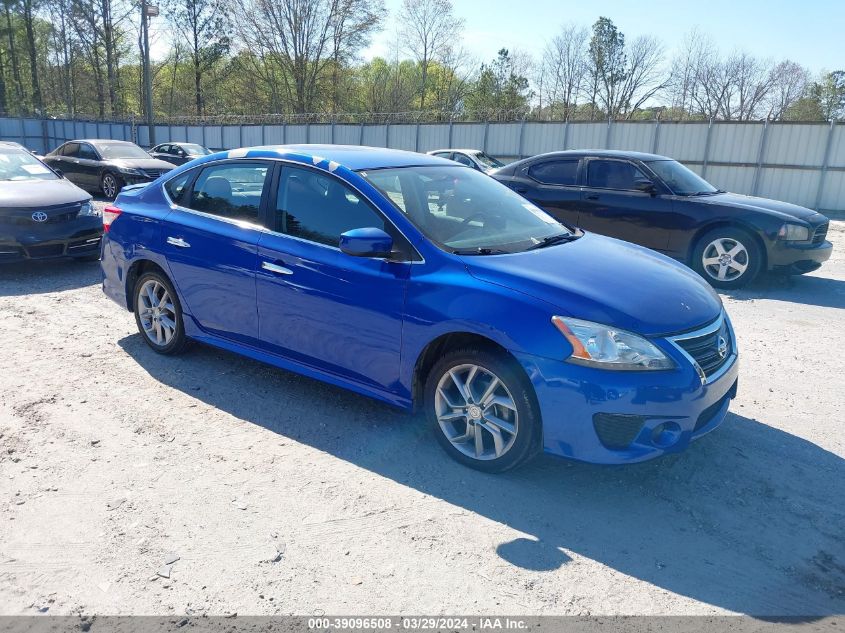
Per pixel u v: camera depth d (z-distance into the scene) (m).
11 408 4.19
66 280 7.86
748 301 7.59
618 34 54.53
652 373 3.05
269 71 58.25
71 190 8.39
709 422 3.44
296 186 4.15
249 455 3.66
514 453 3.30
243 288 4.30
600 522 3.11
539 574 2.73
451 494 3.31
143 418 4.10
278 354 4.28
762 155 21.16
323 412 4.24
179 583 2.63
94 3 56.78
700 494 3.38
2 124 41.75
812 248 7.84
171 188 4.96
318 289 3.88
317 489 3.33
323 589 2.61
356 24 55.72
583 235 4.36
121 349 5.35
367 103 63.38
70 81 63.72
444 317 3.36
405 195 3.90
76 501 3.18
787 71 51.94
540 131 25.42
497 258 3.51
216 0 57.25
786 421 4.28
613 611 2.52
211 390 4.55
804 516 3.20
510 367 3.24
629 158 8.82
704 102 51.25
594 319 3.09
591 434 3.08
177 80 65.94
